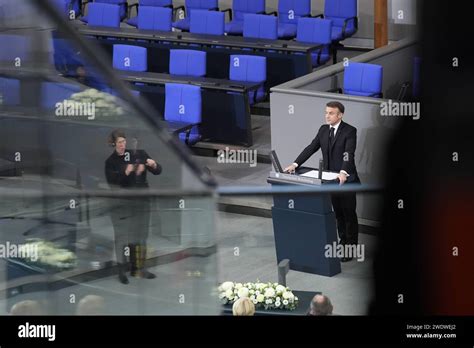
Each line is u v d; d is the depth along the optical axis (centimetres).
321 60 1769
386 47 1512
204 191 626
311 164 1302
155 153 784
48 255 769
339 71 1426
